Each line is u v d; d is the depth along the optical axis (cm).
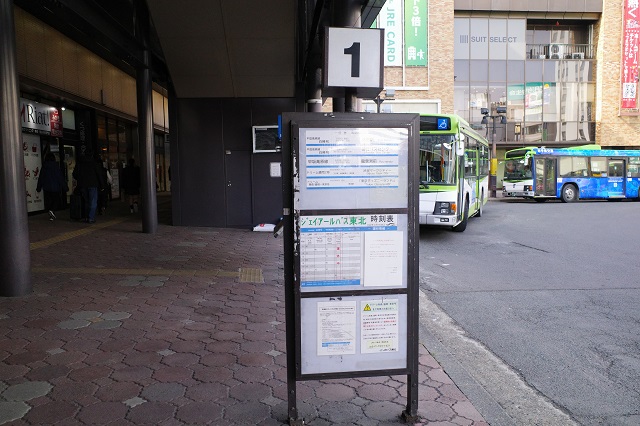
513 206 2359
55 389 358
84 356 422
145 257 878
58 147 1670
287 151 309
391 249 319
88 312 545
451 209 1209
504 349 488
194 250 966
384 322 320
